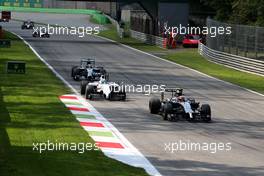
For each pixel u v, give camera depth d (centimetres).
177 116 7969
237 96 11006
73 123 7256
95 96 10156
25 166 4894
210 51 19175
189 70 16012
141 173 4903
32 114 7794
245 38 16325
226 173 5044
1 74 12750
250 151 6050
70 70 14750
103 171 4856
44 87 11019
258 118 8406
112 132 6869
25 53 19275
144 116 8212
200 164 5375
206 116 7869
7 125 6831
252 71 15525
